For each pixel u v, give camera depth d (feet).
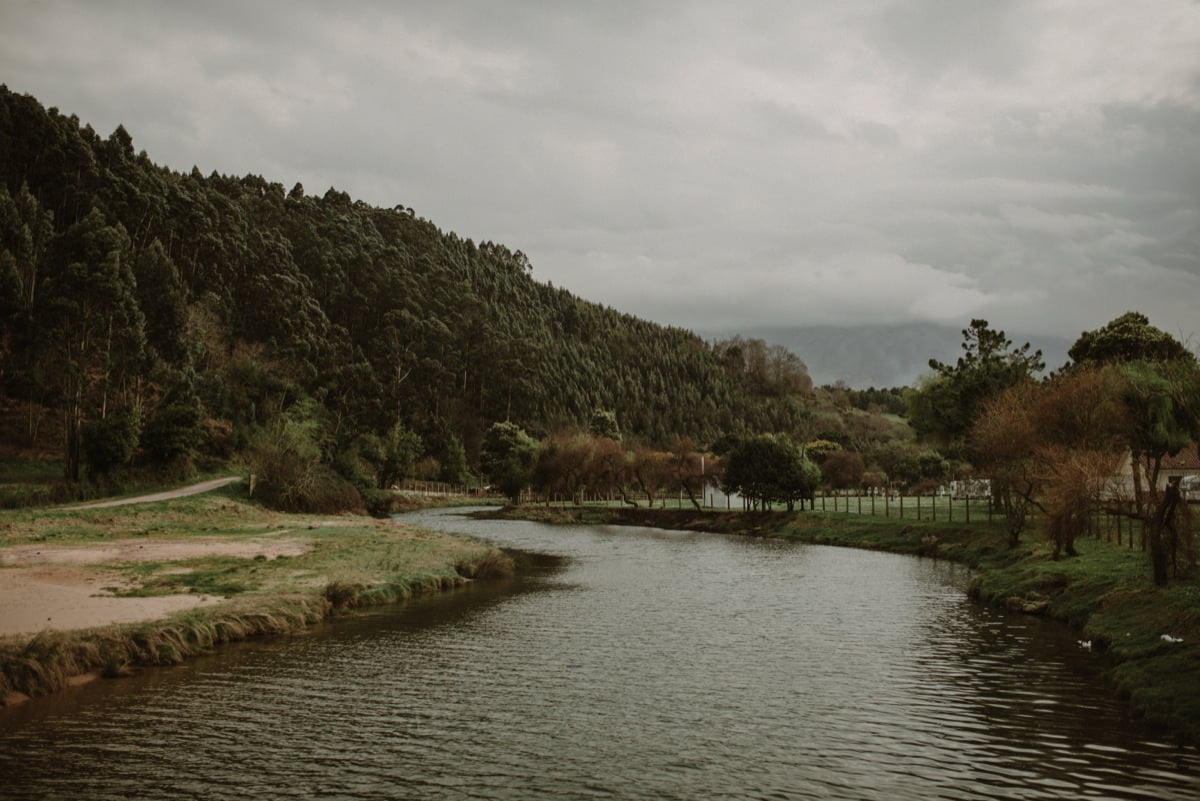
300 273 640.99
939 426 252.42
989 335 229.86
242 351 478.18
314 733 61.72
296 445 297.94
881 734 62.08
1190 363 127.13
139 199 484.74
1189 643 76.28
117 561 133.39
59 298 306.35
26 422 334.03
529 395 652.48
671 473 390.21
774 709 68.28
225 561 136.98
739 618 109.50
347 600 115.34
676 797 50.34
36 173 465.06
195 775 53.01
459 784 52.06
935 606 119.34
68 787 50.80
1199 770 54.24
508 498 455.22
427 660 84.99
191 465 321.52
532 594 130.62
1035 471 154.40
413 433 529.86
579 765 55.57
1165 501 99.71
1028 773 54.03
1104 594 105.09
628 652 89.25
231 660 84.33
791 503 289.74
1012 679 77.51
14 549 145.38
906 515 244.83
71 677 74.38
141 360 340.80
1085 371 163.73
